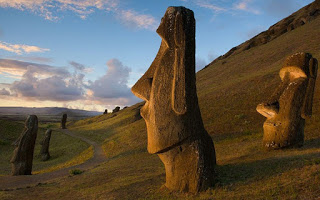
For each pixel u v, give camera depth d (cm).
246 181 743
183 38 734
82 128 5372
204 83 5259
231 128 2077
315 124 1509
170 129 744
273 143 1134
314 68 1121
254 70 4650
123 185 1044
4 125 4272
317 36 4638
